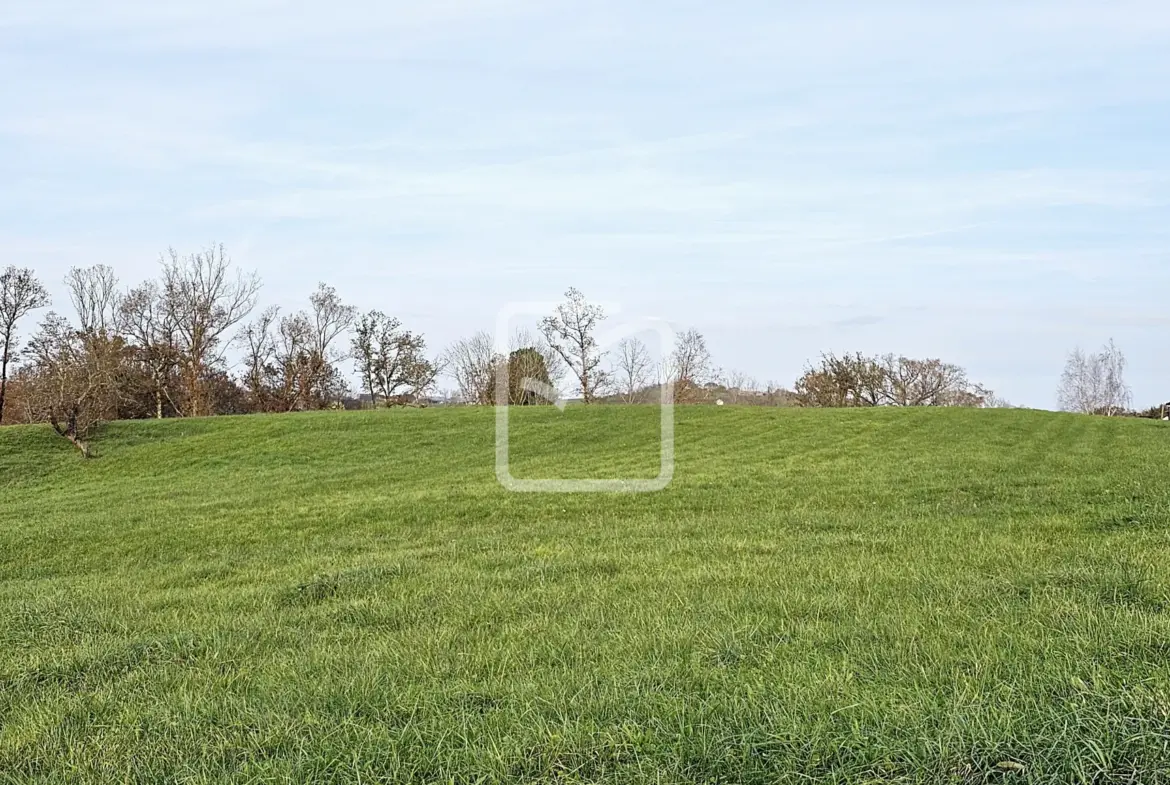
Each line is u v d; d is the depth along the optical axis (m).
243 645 7.05
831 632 6.25
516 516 16.14
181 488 24.05
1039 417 34.56
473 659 6.17
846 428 31.66
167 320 59.75
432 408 40.47
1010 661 5.28
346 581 9.77
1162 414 59.91
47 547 15.09
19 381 52.09
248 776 4.43
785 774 4.06
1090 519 11.75
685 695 5.06
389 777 4.30
